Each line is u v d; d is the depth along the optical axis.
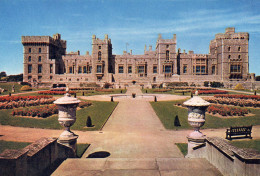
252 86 66.38
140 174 6.67
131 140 15.59
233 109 25.22
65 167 7.21
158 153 12.45
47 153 7.64
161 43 89.62
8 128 19.09
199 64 92.06
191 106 9.34
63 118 9.18
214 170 7.11
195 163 7.69
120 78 84.00
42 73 89.75
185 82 74.81
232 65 81.69
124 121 23.25
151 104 33.19
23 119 22.16
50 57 91.62
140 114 26.77
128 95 48.44
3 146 13.26
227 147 6.64
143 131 18.95
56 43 98.62
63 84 79.62
